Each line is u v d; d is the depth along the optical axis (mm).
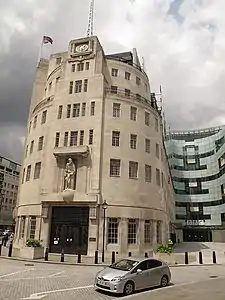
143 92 42906
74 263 24219
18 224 37188
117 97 37156
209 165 86250
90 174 33344
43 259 26719
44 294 12578
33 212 34781
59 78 39781
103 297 12336
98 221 31797
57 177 34312
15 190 111750
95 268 22172
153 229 35000
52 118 37188
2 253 29094
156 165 38500
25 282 15281
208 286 14797
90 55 38906
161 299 11523
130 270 13586
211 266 25719
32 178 37000
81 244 31812
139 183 35031
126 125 36344
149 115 39688
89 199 32062
